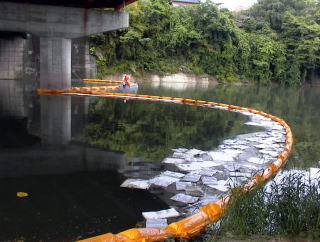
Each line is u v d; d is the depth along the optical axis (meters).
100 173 8.06
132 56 45.38
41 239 5.09
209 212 5.76
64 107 17.70
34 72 37.38
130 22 44.31
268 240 4.58
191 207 6.40
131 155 9.66
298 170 8.95
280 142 12.13
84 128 12.95
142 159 9.30
